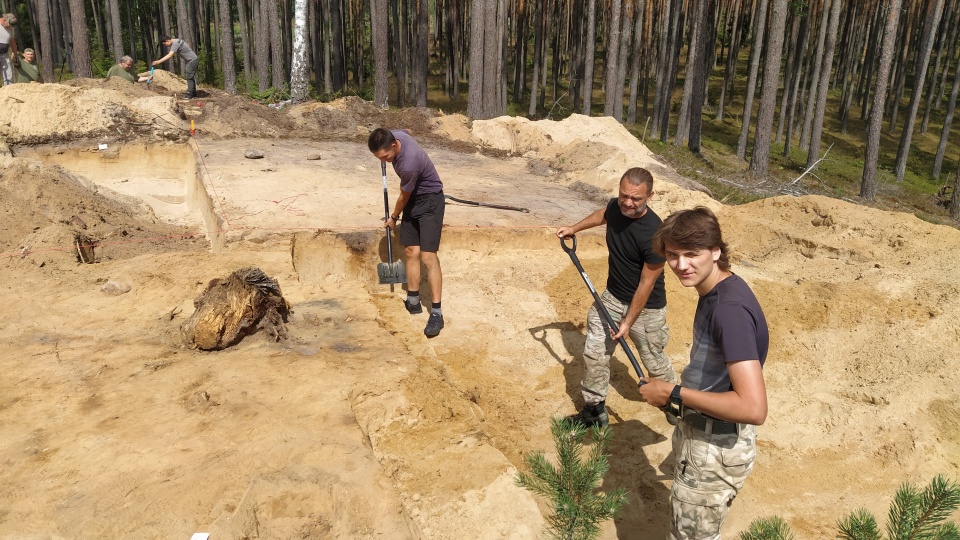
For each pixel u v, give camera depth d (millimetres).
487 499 3299
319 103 13844
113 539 2836
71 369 4172
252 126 12531
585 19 32594
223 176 9320
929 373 5445
